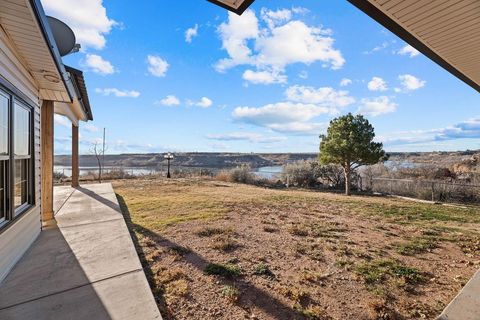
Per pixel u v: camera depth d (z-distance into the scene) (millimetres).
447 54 3016
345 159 10586
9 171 2930
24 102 3457
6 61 2723
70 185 10461
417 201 9141
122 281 2639
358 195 10633
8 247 2848
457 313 2260
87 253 3377
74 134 9828
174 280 2777
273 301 2453
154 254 3438
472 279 2893
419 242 4246
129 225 4836
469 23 2377
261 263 3291
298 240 4250
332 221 5621
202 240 4082
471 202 8984
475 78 3723
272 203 7598
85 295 2369
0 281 2592
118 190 9625
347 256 3605
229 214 5957
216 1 2242
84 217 5246
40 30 2414
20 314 2074
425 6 2150
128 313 2113
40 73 3658
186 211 6152
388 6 2182
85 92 6391
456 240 4395
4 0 1935
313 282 2850
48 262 3092
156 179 14156
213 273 2953
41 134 4664
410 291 2725
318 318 2227
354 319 2229
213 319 2158
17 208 3396
